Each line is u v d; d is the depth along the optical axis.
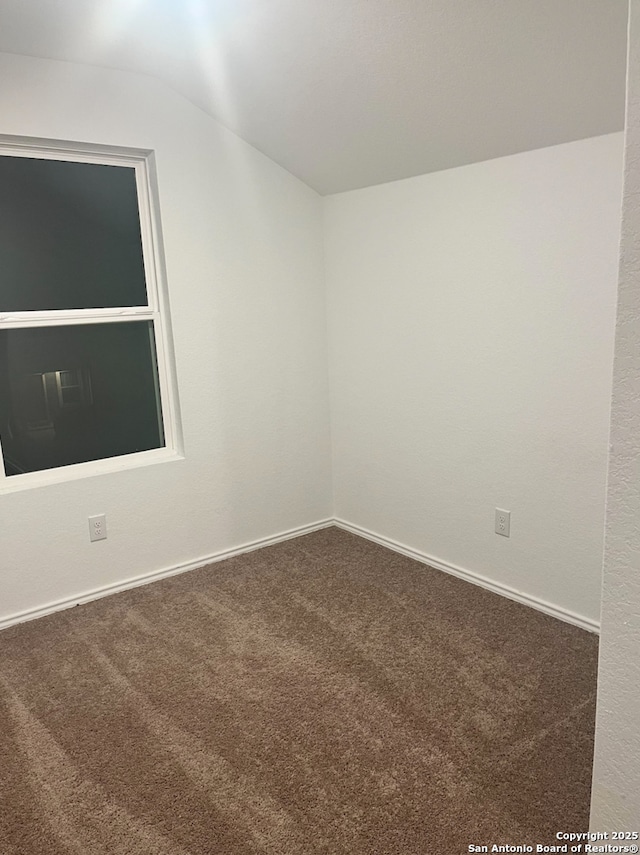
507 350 2.53
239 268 3.06
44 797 1.72
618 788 1.21
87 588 2.84
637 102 1.01
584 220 2.20
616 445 1.11
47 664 2.35
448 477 2.89
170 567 3.06
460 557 2.91
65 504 2.73
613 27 1.66
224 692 2.14
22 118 2.44
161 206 2.80
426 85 2.16
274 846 1.54
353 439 3.39
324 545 3.36
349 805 1.66
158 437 3.07
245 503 3.27
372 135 2.58
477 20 1.80
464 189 2.57
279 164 3.10
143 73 2.66
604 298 2.19
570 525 2.43
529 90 2.00
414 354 2.94
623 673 1.17
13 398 2.66
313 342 3.38
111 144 2.64
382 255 3.00
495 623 2.51
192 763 1.83
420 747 1.85
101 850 1.55
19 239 2.59
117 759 1.85
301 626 2.54
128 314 2.87
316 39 2.14
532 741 1.86
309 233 3.27
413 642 2.39
